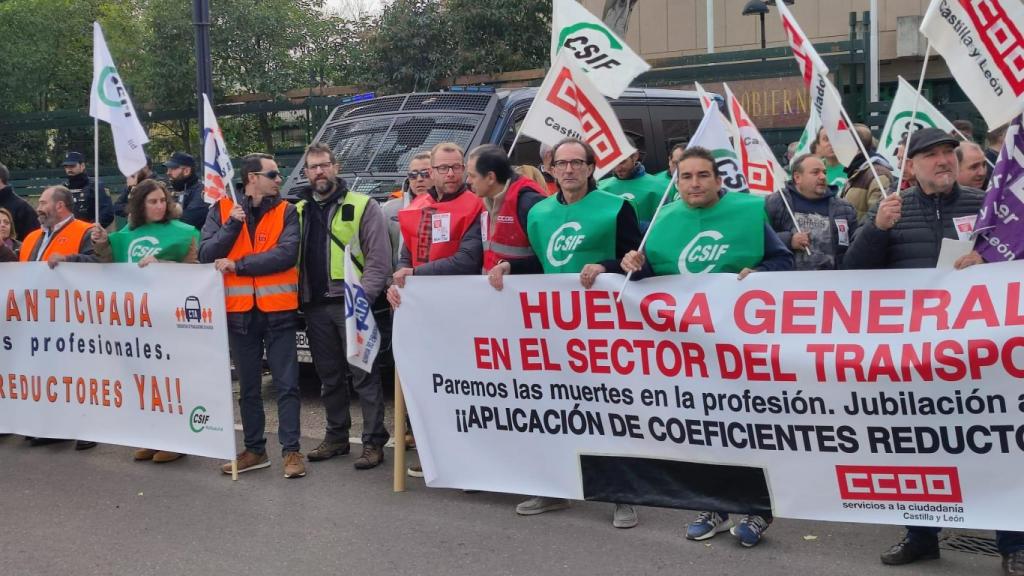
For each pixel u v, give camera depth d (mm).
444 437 5625
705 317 4836
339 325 6363
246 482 6160
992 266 4312
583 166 5129
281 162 14141
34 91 18641
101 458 6859
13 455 7012
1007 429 4328
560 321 5199
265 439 6461
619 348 5070
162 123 17062
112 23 19172
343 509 5598
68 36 19188
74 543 5203
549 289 5203
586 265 5086
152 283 6445
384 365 7465
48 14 18562
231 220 6180
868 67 13594
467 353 5488
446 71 16609
